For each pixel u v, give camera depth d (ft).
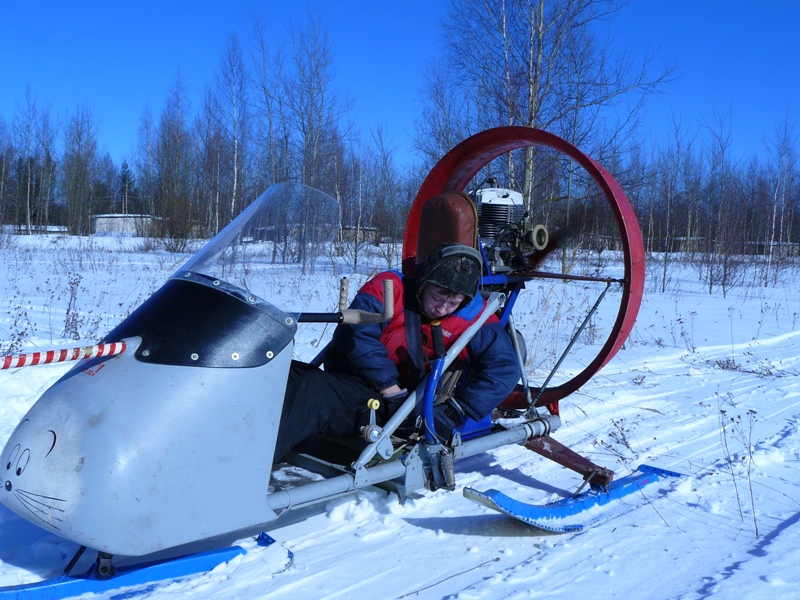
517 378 11.36
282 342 8.59
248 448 8.21
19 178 146.41
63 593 7.80
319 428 10.39
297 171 79.41
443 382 11.29
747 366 24.26
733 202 77.56
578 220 20.48
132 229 152.46
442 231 11.91
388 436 9.89
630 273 11.86
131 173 189.37
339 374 10.77
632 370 23.11
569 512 10.77
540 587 8.55
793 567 9.07
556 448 12.54
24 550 8.98
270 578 8.61
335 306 27.55
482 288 12.17
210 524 7.96
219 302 8.47
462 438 11.54
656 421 16.78
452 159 14.64
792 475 12.96
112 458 7.38
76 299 32.48
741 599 8.21
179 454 7.69
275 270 9.80
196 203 95.66
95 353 7.75
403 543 9.80
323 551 9.48
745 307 43.60
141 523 7.48
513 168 43.27
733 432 15.83
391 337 11.00
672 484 12.31
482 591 8.39
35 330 24.12
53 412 7.83
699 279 65.51
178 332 8.13
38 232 133.08
